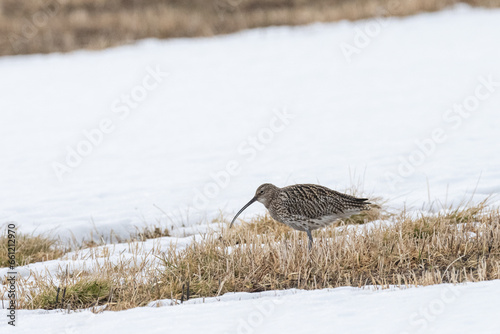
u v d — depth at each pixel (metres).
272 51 43.91
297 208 13.91
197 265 13.11
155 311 10.72
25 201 19.80
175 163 23.00
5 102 34.97
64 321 10.55
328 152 22.64
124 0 55.03
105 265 13.41
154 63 42.34
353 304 10.27
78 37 49.38
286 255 12.91
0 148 26.56
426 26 47.47
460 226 14.32
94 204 19.25
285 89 33.84
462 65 35.31
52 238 16.86
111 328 9.92
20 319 10.92
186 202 18.83
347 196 13.95
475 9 52.16
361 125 26.11
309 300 10.68
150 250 14.96
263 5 54.66
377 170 19.97
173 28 50.41
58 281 13.02
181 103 32.62
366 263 12.95
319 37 47.00
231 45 46.62
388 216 15.96
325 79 35.41
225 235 14.99
